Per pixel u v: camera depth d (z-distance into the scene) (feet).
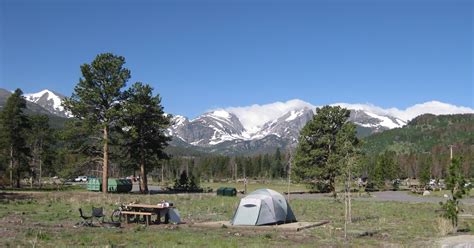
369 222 98.84
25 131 245.65
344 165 106.32
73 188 252.42
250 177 512.63
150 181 412.77
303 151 230.89
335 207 138.62
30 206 121.19
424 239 72.33
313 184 231.30
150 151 220.02
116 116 196.75
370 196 213.87
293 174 230.27
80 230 74.43
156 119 214.48
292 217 97.09
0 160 232.53
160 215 90.38
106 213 105.91
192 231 77.92
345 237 72.79
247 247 60.85
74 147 199.72
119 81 197.77
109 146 202.18
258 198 91.25
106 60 197.67
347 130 209.05
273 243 65.67
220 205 135.74
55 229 74.59
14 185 258.16
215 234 74.38
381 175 290.76
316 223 92.27
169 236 68.95
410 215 115.44
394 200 181.27
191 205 136.36
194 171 494.18
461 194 83.51
